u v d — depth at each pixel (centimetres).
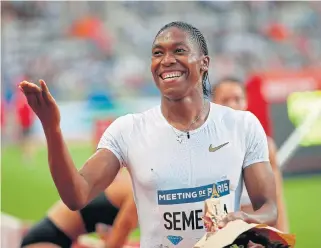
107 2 2442
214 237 333
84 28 2383
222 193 373
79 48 2341
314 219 949
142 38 2395
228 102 613
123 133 379
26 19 2423
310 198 1007
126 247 641
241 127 383
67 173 346
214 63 2228
